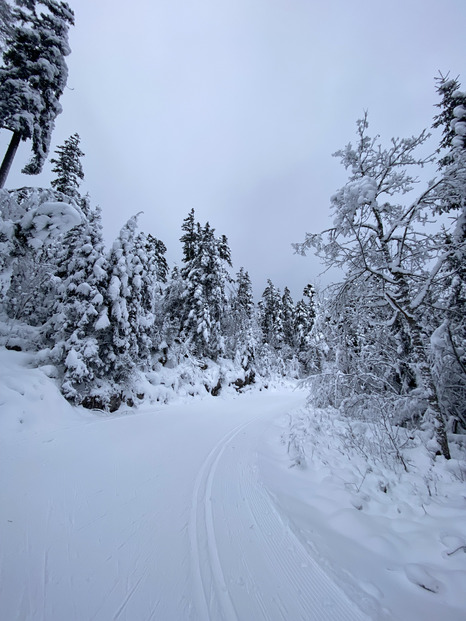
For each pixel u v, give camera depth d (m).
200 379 17.47
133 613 2.19
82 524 3.32
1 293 9.58
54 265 12.20
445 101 9.26
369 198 6.17
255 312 31.70
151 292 13.41
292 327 37.81
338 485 4.74
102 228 11.64
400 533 3.60
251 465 5.80
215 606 2.29
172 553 2.93
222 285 21.78
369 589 2.58
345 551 3.17
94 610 2.19
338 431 7.14
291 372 31.88
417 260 7.43
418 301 6.30
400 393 8.37
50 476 4.43
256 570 2.75
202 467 5.52
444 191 6.32
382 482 4.76
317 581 2.63
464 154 5.85
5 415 6.18
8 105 10.37
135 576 2.58
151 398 12.49
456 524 3.57
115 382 10.95
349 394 8.12
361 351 8.82
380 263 7.62
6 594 2.27
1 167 10.70
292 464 5.87
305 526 3.63
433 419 5.90
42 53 11.23
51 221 9.64
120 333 10.89
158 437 7.48
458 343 7.27
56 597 2.29
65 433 6.66
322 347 9.88
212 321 20.78
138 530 3.30
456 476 4.88
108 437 6.90
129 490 4.30
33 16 11.03
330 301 8.27
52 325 10.08
